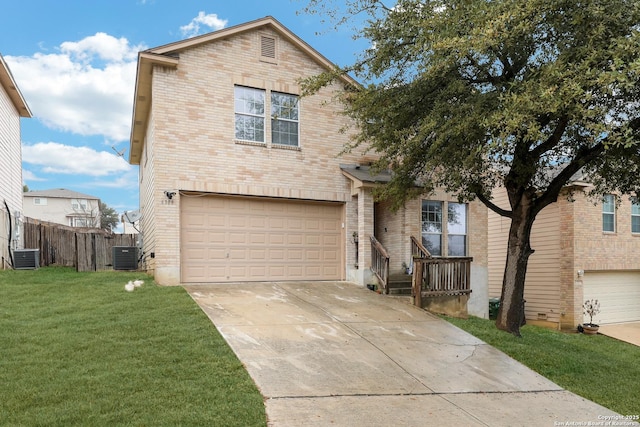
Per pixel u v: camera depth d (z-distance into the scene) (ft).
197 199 39.29
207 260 39.40
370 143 45.96
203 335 23.35
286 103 43.24
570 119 24.76
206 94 39.50
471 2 25.72
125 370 18.30
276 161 42.06
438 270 35.86
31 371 17.89
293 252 43.16
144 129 52.34
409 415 16.61
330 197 44.29
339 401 17.39
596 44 22.16
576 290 52.21
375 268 41.52
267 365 20.44
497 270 62.90
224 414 15.01
